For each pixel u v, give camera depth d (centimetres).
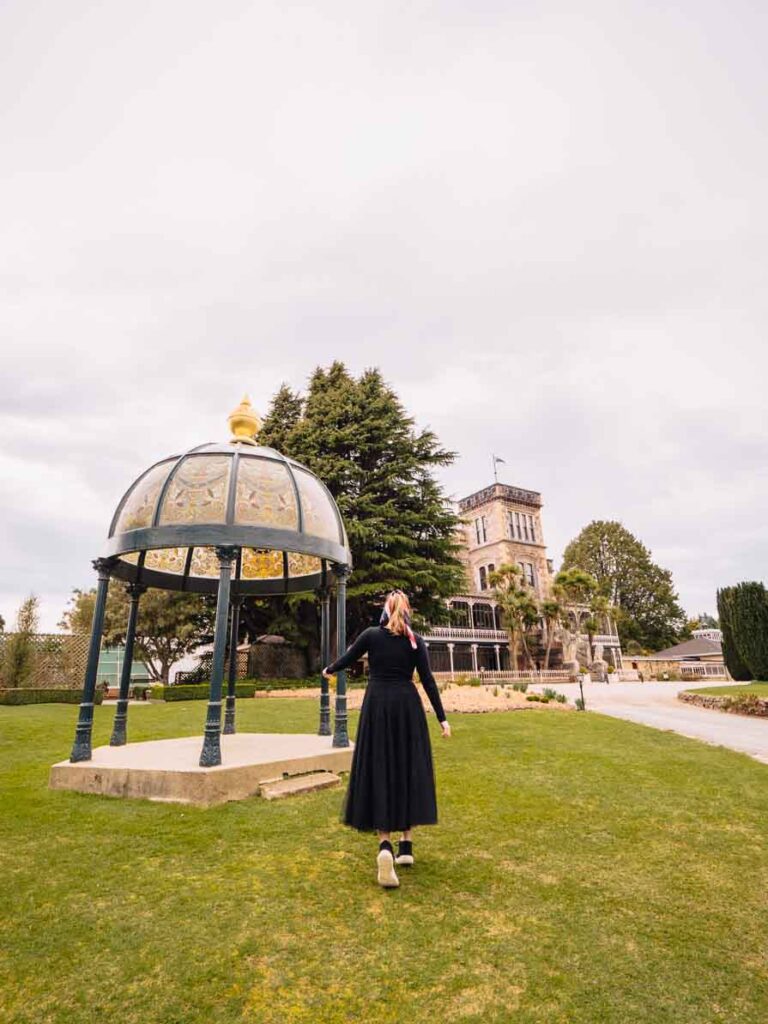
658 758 705
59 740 863
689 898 309
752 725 1075
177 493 603
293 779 554
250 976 234
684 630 6494
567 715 1182
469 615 4359
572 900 305
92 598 3089
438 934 267
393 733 335
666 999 216
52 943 260
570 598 4084
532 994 219
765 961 245
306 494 674
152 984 228
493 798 519
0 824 432
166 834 411
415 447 2542
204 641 2842
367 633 360
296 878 335
